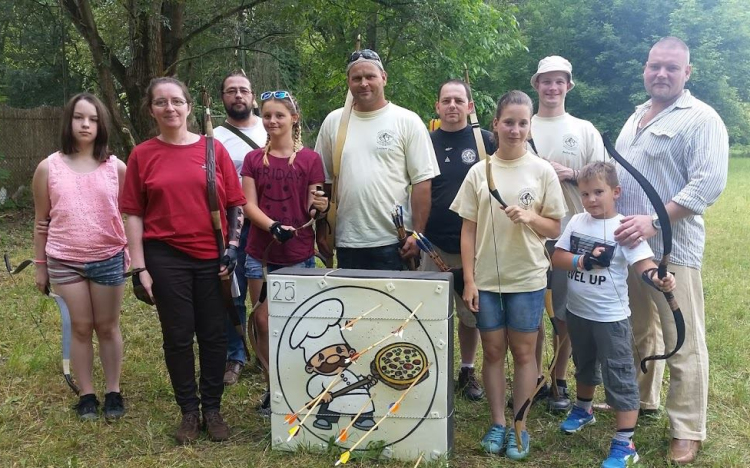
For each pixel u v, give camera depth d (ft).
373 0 39.91
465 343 13.33
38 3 40.29
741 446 11.13
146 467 10.24
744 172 75.87
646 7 80.23
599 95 80.79
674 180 10.89
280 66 51.19
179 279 10.69
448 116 12.60
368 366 10.28
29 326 17.13
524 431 10.81
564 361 12.78
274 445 10.64
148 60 35.45
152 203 10.68
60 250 11.61
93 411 12.04
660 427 11.92
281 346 10.43
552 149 12.48
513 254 10.52
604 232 10.64
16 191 40.40
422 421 10.25
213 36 44.37
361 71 11.46
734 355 15.17
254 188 12.01
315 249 13.46
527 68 81.76
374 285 10.10
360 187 11.64
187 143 10.96
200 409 12.01
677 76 10.78
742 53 86.17
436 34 40.45
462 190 10.93
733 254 27.68
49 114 42.29
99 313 11.93
